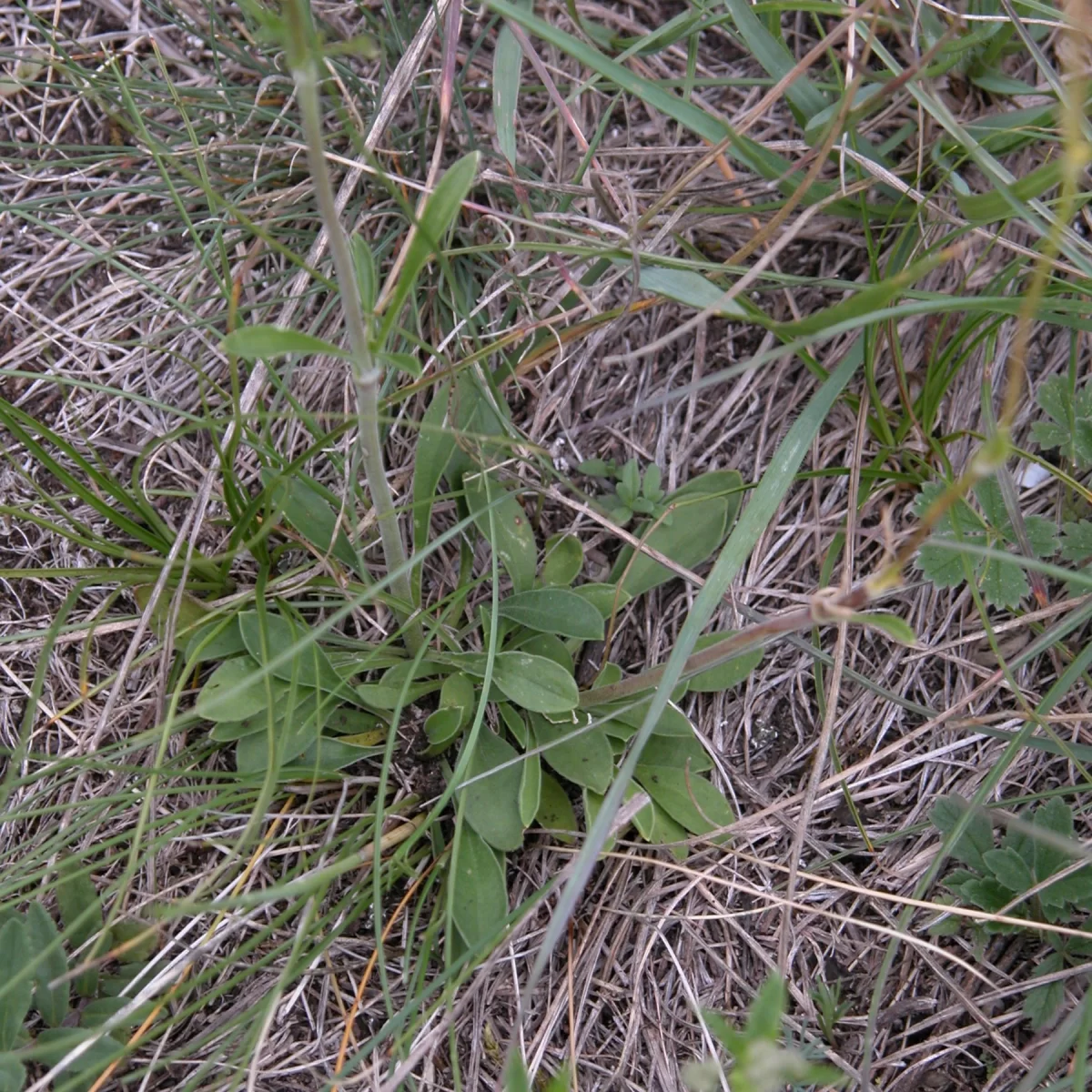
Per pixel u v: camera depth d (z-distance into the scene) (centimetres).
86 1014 25
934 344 28
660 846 27
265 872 27
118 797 25
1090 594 27
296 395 29
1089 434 28
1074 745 27
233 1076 25
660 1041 27
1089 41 25
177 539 27
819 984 27
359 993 26
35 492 29
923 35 29
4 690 28
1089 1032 25
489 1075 26
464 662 27
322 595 28
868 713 29
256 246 28
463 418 28
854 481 28
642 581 29
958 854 27
